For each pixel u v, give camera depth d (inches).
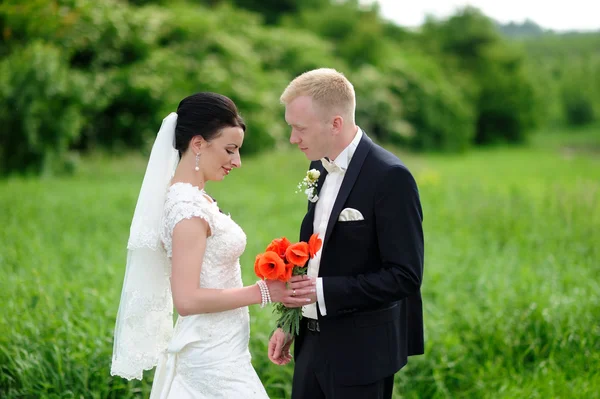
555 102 2242.9
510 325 197.8
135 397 156.0
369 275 111.7
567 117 2281.0
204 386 114.3
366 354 116.9
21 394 151.3
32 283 203.9
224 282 113.8
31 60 573.3
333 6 1475.1
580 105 2263.8
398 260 110.3
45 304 184.9
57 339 166.7
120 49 786.8
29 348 160.9
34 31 657.0
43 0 647.8
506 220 374.3
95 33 738.8
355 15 1469.0
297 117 112.7
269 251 110.7
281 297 110.8
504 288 231.3
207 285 111.8
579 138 1905.8
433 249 310.0
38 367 154.4
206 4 1288.1
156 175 113.2
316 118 112.3
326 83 112.3
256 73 922.1
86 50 751.1
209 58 869.2
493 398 169.0
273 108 912.9
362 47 1309.1
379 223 112.3
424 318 202.7
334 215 114.7
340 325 117.2
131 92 751.1
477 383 175.0
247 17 1126.4
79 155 702.5
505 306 210.7
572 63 2632.9
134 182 547.8
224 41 893.2
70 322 173.0
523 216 384.2
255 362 171.3
